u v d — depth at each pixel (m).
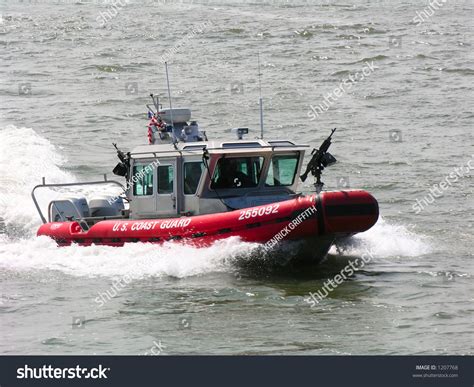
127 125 78.25
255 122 78.75
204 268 38.34
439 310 32.53
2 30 134.25
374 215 36.97
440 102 88.19
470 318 31.55
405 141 72.25
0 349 29.12
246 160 40.19
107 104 86.44
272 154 40.16
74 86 95.44
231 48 118.25
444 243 43.75
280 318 31.94
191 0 177.12
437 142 71.94
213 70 103.50
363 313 32.38
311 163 37.69
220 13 154.50
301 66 106.12
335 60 110.00
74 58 111.81
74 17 147.75
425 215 50.38
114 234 41.16
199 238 38.84
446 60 110.62
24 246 43.62
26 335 30.52
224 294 35.12
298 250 38.00
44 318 32.50
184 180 40.50
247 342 29.31
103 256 40.66
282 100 87.94
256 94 90.69
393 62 109.38
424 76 101.50
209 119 79.75
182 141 42.22
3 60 111.25
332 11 160.25
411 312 32.41
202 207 40.00
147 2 171.38
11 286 36.88
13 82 97.81
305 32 130.25
